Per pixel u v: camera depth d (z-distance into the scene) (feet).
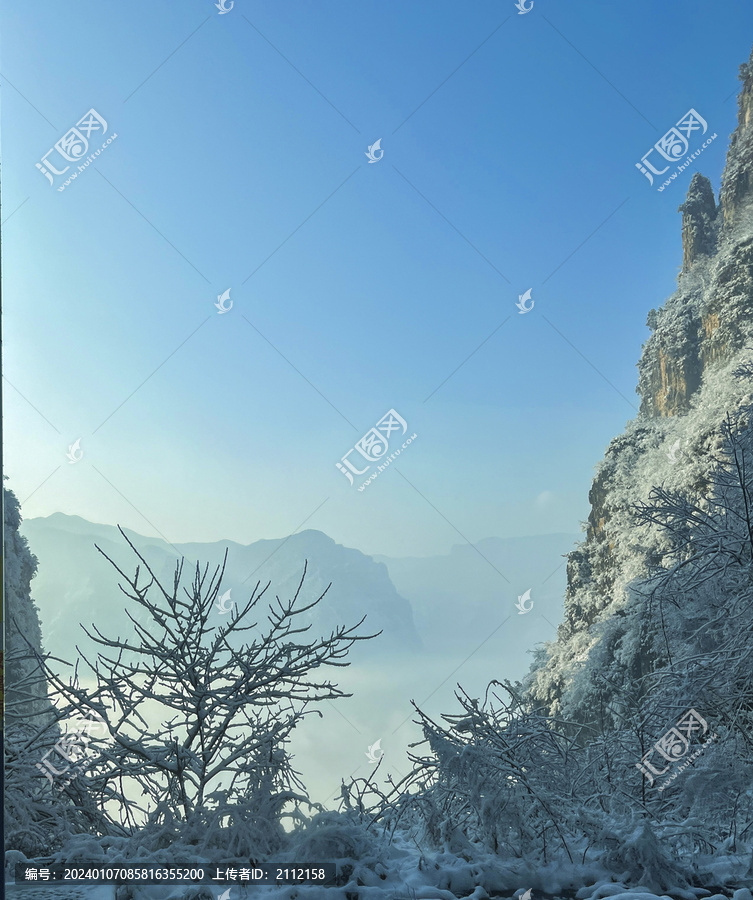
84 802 17.03
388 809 17.19
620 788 18.07
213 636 17.40
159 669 16.31
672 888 13.98
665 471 121.49
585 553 164.86
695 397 150.61
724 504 22.36
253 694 16.58
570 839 15.93
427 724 16.49
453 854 15.34
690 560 21.70
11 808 16.12
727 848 16.43
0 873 13.14
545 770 16.71
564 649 124.67
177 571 16.35
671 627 23.18
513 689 17.65
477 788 15.72
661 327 197.88
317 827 15.66
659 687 20.74
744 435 21.98
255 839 15.28
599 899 13.34
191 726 16.53
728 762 17.78
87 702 16.29
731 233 183.11
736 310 159.74
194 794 16.67
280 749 16.88
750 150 186.80
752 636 19.97
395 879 14.25
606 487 165.89
